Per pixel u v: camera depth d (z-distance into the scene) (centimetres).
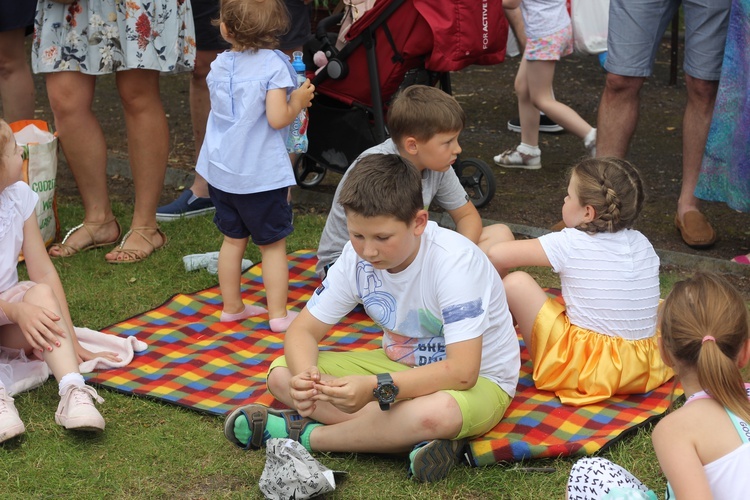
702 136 462
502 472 276
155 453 288
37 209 444
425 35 454
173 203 516
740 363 213
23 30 516
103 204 469
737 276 433
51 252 455
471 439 287
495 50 464
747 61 418
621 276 313
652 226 494
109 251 465
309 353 289
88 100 448
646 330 320
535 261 324
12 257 331
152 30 425
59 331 310
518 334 374
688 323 209
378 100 473
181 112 723
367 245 263
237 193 369
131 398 323
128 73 436
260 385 332
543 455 280
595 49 600
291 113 371
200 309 404
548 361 320
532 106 575
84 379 332
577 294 320
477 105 746
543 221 502
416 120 340
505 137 661
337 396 262
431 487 268
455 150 347
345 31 472
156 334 377
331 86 487
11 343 331
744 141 427
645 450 287
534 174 582
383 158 268
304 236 490
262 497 266
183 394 324
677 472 201
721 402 205
